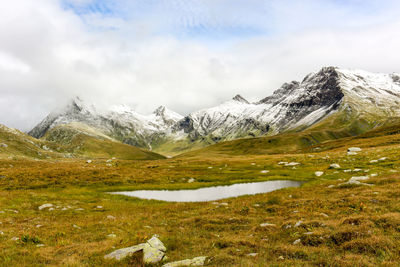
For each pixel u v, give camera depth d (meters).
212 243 15.79
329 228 15.51
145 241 16.36
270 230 18.00
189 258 13.20
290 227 17.69
